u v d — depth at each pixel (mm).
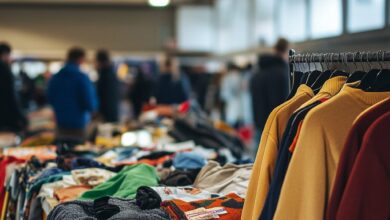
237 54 9625
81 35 11609
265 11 8180
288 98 1791
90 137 4371
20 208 2406
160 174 2396
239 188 2037
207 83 8867
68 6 11516
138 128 4500
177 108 5559
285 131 1455
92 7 11602
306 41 6000
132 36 11789
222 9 11039
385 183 1221
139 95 8312
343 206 1236
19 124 5316
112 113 6309
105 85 6242
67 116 4961
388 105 1271
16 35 11383
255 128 5230
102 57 6273
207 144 3582
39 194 2211
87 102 4984
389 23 4301
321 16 5988
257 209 1518
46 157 2855
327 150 1334
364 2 4812
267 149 1534
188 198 1859
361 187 1220
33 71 11336
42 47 11469
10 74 5242
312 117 1342
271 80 4891
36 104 9008
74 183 2262
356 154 1249
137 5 11680
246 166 2256
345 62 1607
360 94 1365
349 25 5066
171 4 11547
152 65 11500
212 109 8750
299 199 1352
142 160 2766
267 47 7766
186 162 2570
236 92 8000
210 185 2152
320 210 1321
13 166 2742
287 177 1373
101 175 2326
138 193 1872
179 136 3922
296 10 6902
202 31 11688
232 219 1672
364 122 1256
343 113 1349
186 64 11602
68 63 5000
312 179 1329
